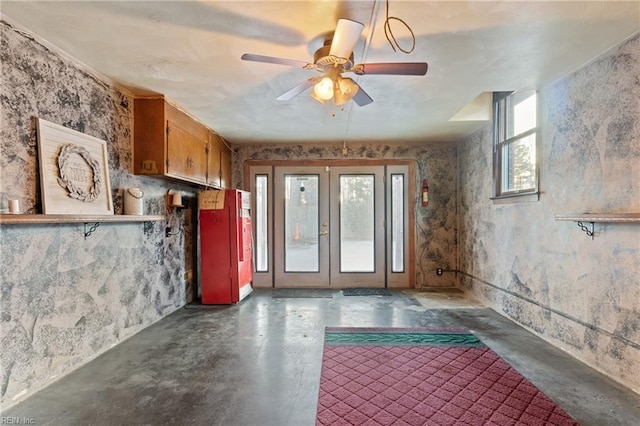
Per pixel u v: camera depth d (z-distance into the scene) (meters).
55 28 2.14
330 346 3.04
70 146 2.48
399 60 2.60
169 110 3.42
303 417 1.99
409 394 2.23
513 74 2.88
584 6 1.93
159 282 3.82
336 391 2.27
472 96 3.40
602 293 2.52
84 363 2.67
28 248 2.19
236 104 3.59
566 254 2.90
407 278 5.48
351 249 5.52
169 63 2.64
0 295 2.01
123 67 2.71
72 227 2.55
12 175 2.08
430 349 2.96
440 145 5.48
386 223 5.50
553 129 3.06
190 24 2.10
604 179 2.50
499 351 2.92
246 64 2.65
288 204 5.52
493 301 4.22
